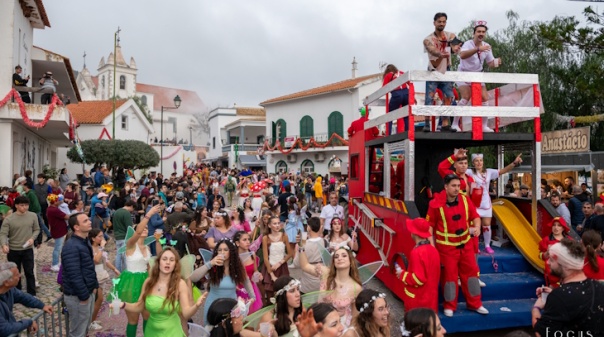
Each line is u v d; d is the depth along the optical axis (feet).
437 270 19.02
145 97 256.93
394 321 22.03
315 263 22.62
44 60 67.67
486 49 24.79
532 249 23.88
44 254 40.98
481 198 24.49
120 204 50.65
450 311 20.07
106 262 24.58
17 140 55.21
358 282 16.92
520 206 26.43
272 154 129.18
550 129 59.52
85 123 114.83
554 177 52.85
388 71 30.01
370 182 32.68
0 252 38.04
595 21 43.16
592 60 54.24
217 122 172.55
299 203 47.85
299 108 124.06
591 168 45.19
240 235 20.89
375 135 31.35
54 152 93.56
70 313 18.69
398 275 19.52
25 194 35.94
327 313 12.33
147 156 97.30
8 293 16.20
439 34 24.32
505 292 22.04
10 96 48.85
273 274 23.29
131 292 19.67
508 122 27.40
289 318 14.62
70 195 49.01
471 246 20.63
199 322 23.18
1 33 52.75
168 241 31.68
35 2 59.77
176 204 32.89
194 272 17.70
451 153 29.91
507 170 25.72
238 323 14.21
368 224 29.71
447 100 24.77
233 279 18.19
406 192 23.00
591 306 12.31
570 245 13.16
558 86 61.21
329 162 108.47
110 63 243.81
